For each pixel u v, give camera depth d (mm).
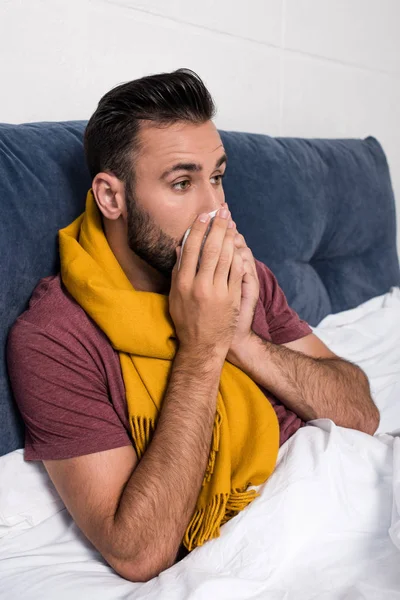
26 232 1102
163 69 1696
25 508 1043
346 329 1644
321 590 916
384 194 2039
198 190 1067
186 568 926
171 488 942
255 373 1157
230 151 1538
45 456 997
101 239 1119
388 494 1055
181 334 1034
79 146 1245
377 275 1989
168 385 1031
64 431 997
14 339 1020
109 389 1038
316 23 2188
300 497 1003
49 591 903
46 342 1010
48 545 1021
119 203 1087
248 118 1989
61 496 1007
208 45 1809
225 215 1043
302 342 1309
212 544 965
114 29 1558
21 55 1381
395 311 1706
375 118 2576
